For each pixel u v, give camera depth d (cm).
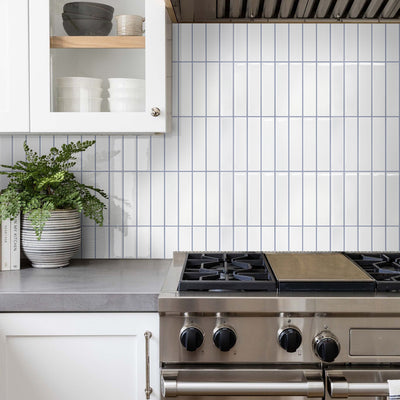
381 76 206
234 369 145
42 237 184
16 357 151
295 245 209
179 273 178
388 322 143
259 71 206
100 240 209
